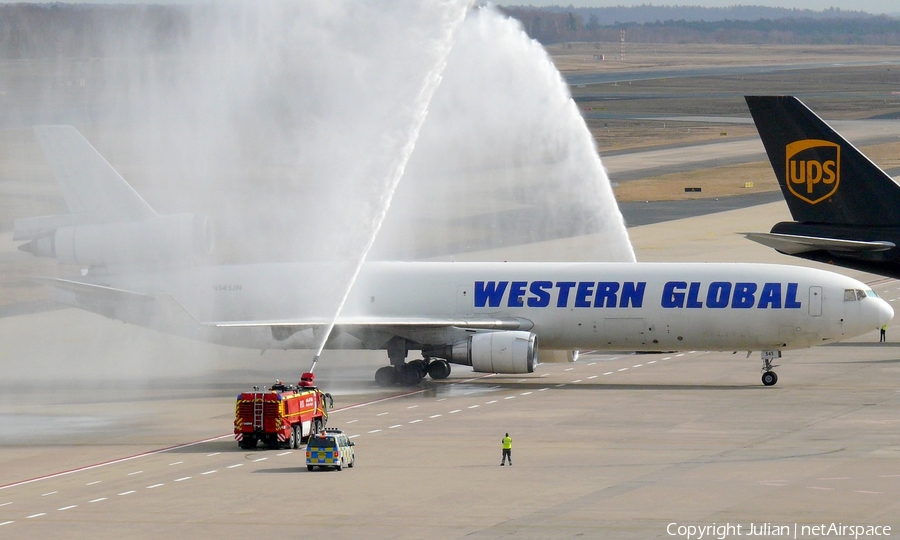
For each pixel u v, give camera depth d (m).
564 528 89.62
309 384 134.25
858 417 135.62
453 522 92.31
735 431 129.00
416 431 133.50
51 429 139.75
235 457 122.25
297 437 127.31
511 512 95.06
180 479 111.69
